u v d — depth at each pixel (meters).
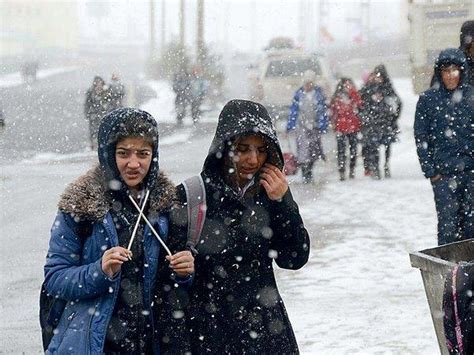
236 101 7.28
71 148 40.66
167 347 7.03
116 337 6.83
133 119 6.86
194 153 37.88
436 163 13.27
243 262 7.28
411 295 14.34
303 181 29.53
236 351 7.23
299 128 29.50
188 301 7.20
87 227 6.90
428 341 11.84
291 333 7.40
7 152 38.97
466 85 13.21
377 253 17.69
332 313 13.34
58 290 6.80
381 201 24.88
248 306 7.27
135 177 6.91
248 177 7.26
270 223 7.33
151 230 6.92
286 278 15.73
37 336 12.52
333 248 18.27
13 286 15.38
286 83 46.00
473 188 13.15
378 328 12.49
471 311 7.26
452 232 13.18
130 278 6.88
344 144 30.45
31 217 22.44
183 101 55.06
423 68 45.88
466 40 13.38
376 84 30.47
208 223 7.20
